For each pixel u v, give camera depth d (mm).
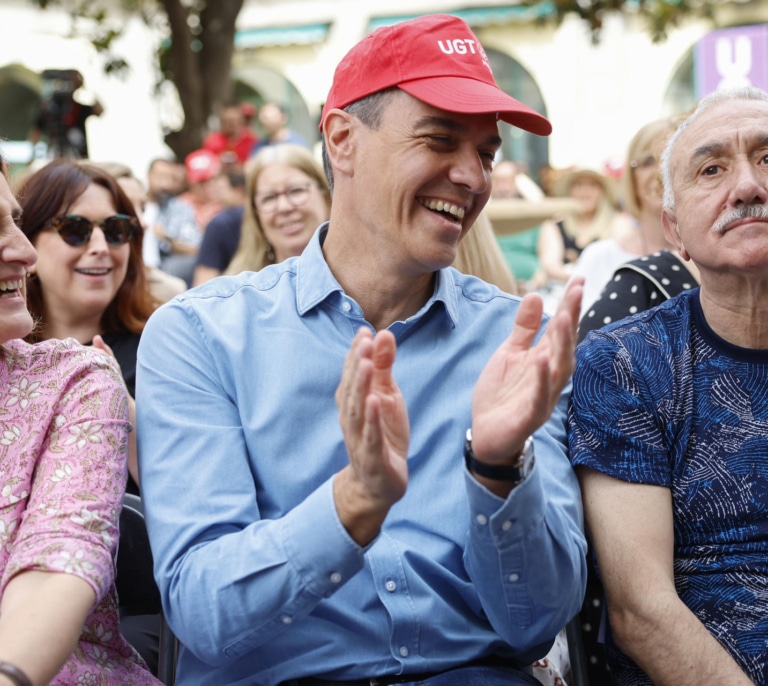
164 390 2168
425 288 2287
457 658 2107
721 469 2301
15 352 2117
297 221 4848
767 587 2260
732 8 19703
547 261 8242
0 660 1766
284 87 22672
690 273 3152
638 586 2207
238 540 1966
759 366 2340
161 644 2297
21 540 1945
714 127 2346
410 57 2141
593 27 13859
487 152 2205
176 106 14180
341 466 2150
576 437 2334
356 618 2072
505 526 1920
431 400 2217
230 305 2248
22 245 2039
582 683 2297
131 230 3541
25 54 21031
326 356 2189
